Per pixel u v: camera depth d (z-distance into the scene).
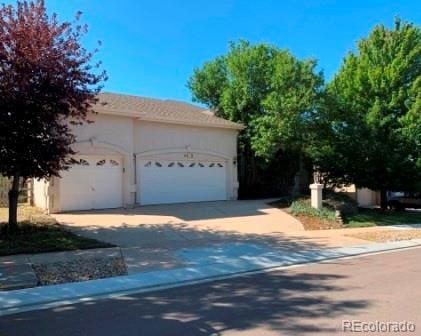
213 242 14.06
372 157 21.47
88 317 6.96
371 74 22.08
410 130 20.77
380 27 23.12
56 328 6.44
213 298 8.00
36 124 12.96
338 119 22.48
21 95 12.46
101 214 18.17
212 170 24.48
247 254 12.28
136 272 10.12
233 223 17.62
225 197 24.98
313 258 11.87
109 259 11.28
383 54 22.80
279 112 22.66
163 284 9.16
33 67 12.67
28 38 12.70
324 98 22.61
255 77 27.20
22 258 11.16
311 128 22.92
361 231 17.25
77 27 16.11
